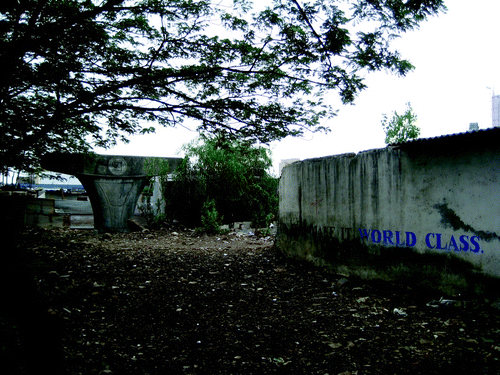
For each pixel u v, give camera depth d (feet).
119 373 9.68
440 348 10.91
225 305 15.76
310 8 13.60
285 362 10.44
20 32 13.29
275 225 45.19
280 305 15.74
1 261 8.06
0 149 17.89
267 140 20.74
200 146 45.32
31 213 37.47
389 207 17.10
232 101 17.98
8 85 15.66
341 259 19.69
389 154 17.11
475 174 13.85
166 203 46.70
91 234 40.19
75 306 14.55
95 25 15.07
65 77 16.44
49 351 7.51
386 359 10.39
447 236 14.75
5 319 7.47
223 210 46.88
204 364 10.38
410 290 16.06
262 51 16.17
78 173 42.47
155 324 13.46
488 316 12.73
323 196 21.03
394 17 13.12
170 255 26.81
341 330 12.73
